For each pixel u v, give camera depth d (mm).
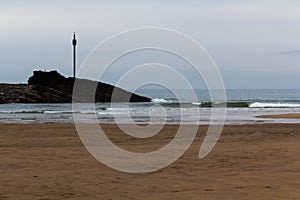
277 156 12672
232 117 33500
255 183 8656
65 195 7742
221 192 7863
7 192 7941
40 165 11148
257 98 97875
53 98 81375
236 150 14211
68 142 16844
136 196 7617
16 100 79000
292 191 7871
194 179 9234
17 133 20266
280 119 31406
